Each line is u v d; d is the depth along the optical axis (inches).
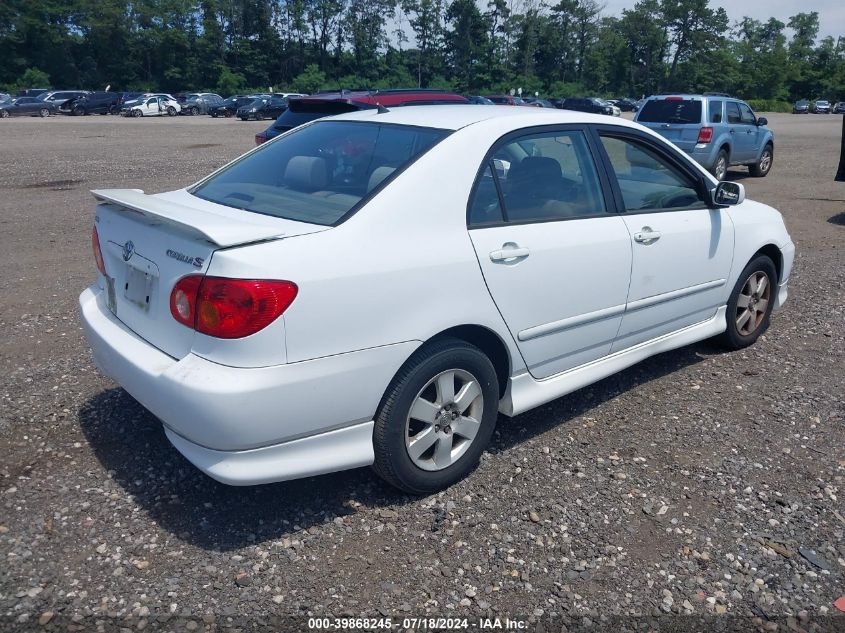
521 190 144.4
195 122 1585.9
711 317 197.3
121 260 133.6
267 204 134.4
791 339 221.6
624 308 163.5
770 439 158.6
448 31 3722.9
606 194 160.6
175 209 122.6
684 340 187.3
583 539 123.7
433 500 134.1
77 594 107.3
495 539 123.1
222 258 109.1
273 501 131.9
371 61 3838.6
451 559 118.0
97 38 3309.5
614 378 191.5
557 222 147.7
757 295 209.0
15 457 143.5
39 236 350.9
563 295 147.6
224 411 107.7
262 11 3666.3
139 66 3449.8
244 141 979.9
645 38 4284.0
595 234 153.4
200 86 3553.2
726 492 138.3
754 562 119.3
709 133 558.3
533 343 145.3
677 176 182.7
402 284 121.3
